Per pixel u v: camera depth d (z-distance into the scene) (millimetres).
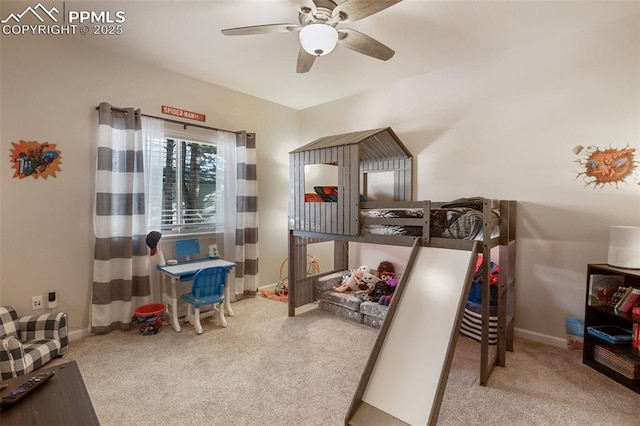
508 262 2686
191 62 3275
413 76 3678
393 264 3951
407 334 2066
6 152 2543
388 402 1838
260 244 4445
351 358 2584
